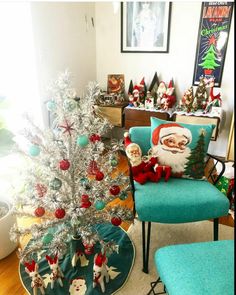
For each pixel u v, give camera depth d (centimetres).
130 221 139
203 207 142
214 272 93
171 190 151
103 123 132
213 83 276
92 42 314
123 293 134
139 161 165
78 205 127
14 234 126
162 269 100
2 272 146
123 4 289
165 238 176
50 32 237
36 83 226
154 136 169
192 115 267
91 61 319
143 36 296
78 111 120
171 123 171
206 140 166
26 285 137
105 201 130
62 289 135
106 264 144
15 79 208
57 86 120
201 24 271
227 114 290
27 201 124
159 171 161
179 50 288
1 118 139
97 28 314
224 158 284
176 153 164
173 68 298
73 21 269
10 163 154
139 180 158
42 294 132
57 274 135
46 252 153
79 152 125
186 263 98
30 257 131
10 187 159
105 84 334
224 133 296
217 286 88
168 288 93
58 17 245
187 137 164
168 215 140
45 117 240
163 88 296
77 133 121
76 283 139
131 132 184
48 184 120
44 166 121
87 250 141
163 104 287
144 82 307
